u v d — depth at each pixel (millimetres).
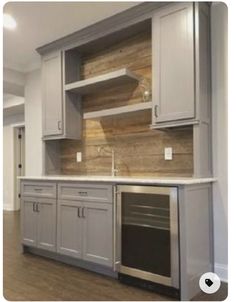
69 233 2939
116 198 2539
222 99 2578
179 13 2568
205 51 2574
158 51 2691
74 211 2898
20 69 4469
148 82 3113
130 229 2451
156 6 2701
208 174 2549
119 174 3301
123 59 3348
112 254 2549
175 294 2180
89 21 3121
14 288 2389
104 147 3500
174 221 2168
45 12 2926
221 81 2592
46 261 3105
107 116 3209
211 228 2543
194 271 2229
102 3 2781
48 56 3744
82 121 3756
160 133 2984
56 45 3613
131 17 2910
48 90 3740
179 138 2842
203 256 2377
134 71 3236
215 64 2629
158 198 2293
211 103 2629
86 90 3547
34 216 3344
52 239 3115
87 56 3719
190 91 2480
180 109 2533
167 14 2641
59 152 4023
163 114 2637
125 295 2236
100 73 3572
